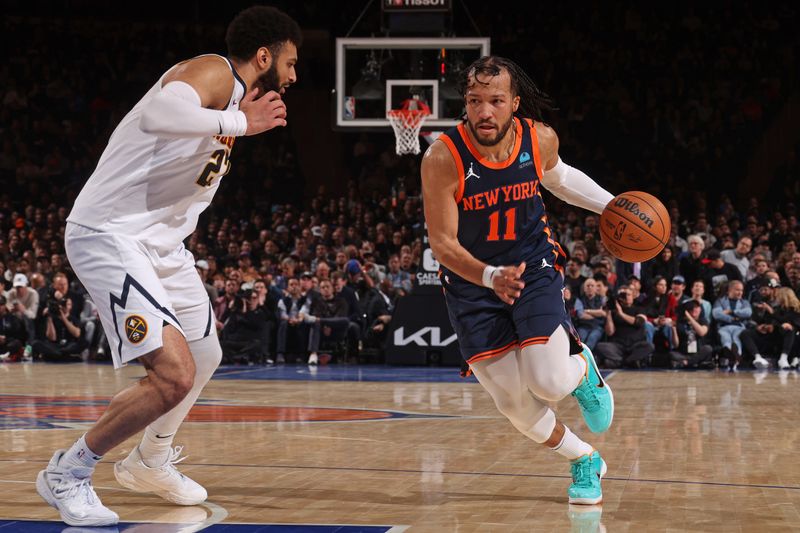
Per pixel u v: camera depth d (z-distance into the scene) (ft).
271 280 45.09
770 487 12.55
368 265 45.24
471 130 11.40
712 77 68.74
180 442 16.98
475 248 11.80
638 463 14.60
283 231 54.60
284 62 10.96
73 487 10.36
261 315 43.88
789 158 62.34
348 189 64.13
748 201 62.18
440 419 20.84
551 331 11.23
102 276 10.54
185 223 11.38
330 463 14.58
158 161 10.68
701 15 72.33
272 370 39.09
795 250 43.75
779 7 71.46
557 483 12.86
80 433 18.08
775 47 70.23
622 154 65.72
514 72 11.31
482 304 11.60
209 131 10.02
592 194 13.00
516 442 16.98
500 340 11.57
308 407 23.67
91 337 45.44
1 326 45.85
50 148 68.03
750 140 64.95
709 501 11.60
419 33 40.24
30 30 71.72
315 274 46.57
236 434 18.13
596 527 10.18
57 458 10.49
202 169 10.96
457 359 40.65
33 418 20.77
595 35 72.84
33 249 54.54
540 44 73.15
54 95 70.18
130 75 71.31
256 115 10.28
